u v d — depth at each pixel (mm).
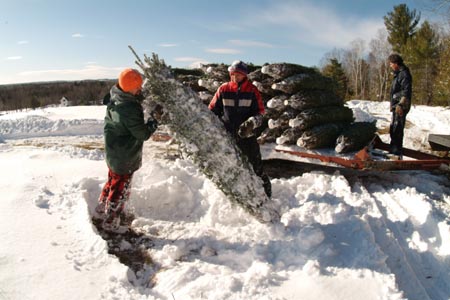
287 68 7363
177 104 3816
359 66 52219
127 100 3846
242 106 4332
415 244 4129
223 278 3100
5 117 12969
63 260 3301
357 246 3615
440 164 5918
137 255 3771
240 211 4414
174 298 2908
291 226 4020
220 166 3867
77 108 16250
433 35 30797
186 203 4961
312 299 2877
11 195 4621
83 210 4191
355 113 12422
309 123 6887
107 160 4102
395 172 6562
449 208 5078
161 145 8555
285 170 6422
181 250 3775
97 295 2873
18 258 3268
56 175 5562
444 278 3611
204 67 8750
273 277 3152
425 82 30641
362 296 2916
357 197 4930
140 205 4855
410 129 11148
